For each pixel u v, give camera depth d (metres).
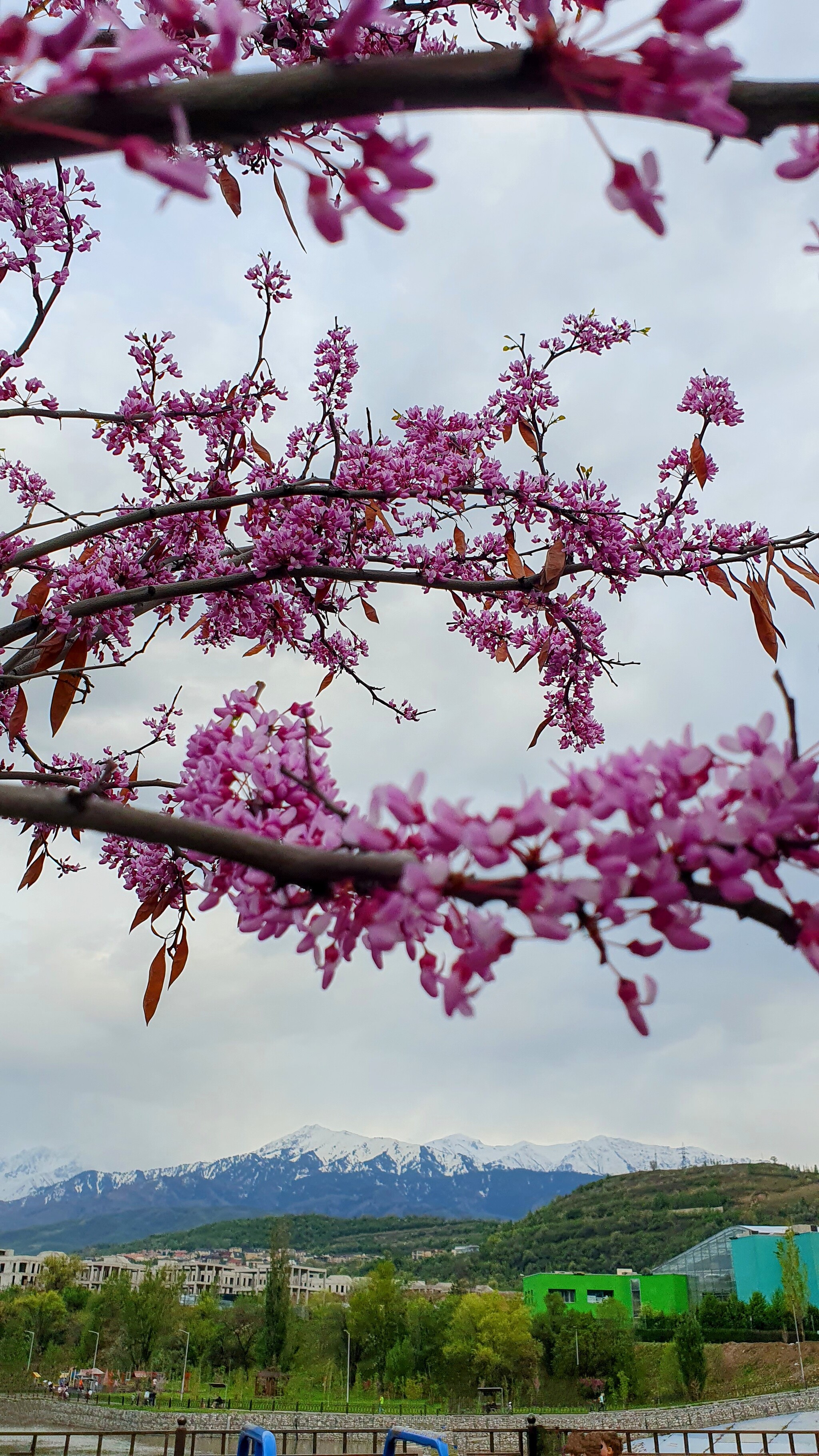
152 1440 33.50
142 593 4.05
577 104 1.02
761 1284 77.31
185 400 4.79
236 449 4.93
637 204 1.00
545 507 4.84
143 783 3.27
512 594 5.07
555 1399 59.38
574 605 5.37
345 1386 67.25
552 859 0.95
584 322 5.08
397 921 1.06
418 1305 69.25
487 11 4.22
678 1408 49.44
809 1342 63.78
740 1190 157.00
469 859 0.98
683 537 4.75
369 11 1.04
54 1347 78.44
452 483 4.88
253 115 1.05
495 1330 62.28
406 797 1.06
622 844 0.89
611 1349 62.62
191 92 1.02
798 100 1.16
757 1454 9.91
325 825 1.36
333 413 4.85
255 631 4.61
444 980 1.05
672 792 0.97
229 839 1.09
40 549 4.07
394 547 4.78
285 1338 66.06
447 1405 59.31
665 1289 87.56
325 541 4.43
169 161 0.90
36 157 1.01
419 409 4.97
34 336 4.04
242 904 1.30
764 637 4.37
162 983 3.36
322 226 1.00
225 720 1.60
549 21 1.01
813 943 0.93
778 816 0.90
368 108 1.06
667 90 0.97
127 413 4.64
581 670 5.43
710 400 4.81
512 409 5.05
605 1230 155.12
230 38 1.01
